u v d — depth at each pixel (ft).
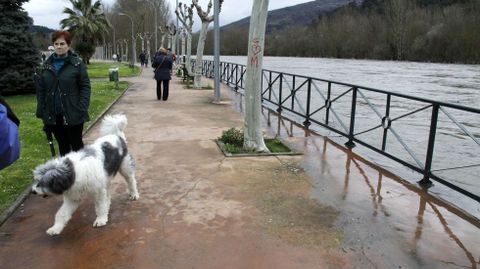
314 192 17.40
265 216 14.97
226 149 23.50
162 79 44.83
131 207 15.58
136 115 35.76
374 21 296.10
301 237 13.43
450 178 25.23
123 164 15.29
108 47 325.42
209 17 56.29
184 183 18.26
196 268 11.61
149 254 12.32
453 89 86.63
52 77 16.71
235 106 41.75
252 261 11.98
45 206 15.67
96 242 13.00
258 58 22.57
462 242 13.32
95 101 41.70
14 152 9.08
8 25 48.29
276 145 25.13
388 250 12.71
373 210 15.67
